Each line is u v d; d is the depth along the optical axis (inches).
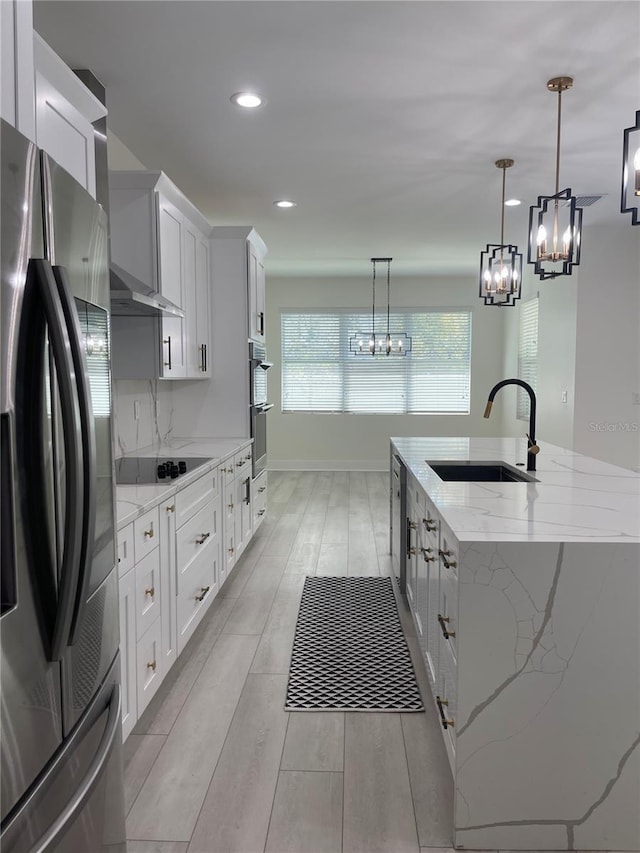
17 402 39.0
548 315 247.9
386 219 201.9
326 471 330.3
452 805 75.5
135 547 82.8
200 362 166.1
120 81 106.3
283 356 332.2
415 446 154.4
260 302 199.6
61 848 44.5
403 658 114.3
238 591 150.0
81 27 89.4
